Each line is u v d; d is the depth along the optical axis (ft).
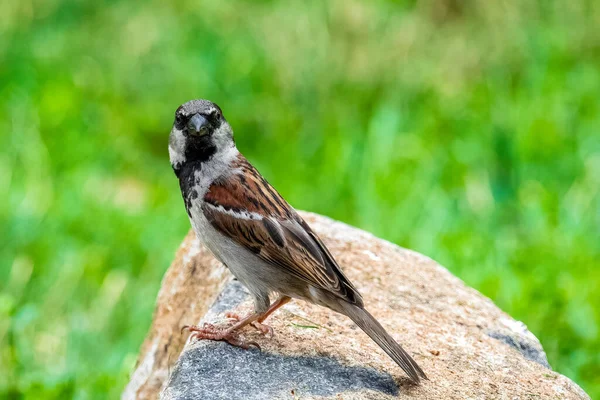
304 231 24.29
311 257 23.84
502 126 47.32
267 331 24.31
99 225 42.78
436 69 51.75
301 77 52.75
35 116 50.03
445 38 52.31
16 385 33.12
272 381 22.31
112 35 56.44
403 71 51.75
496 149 46.73
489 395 23.06
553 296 35.29
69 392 33.12
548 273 37.29
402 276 28.32
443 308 27.17
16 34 56.59
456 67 51.80
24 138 48.39
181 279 29.68
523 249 39.22
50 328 36.76
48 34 56.70
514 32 52.44
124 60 54.85
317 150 48.57
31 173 46.11
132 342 36.47
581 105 49.21
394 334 25.45
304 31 53.11
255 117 52.11
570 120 48.06
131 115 52.31
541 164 45.60
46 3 57.98
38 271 40.22
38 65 54.29
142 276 40.45
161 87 54.03
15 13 57.36
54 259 40.52
